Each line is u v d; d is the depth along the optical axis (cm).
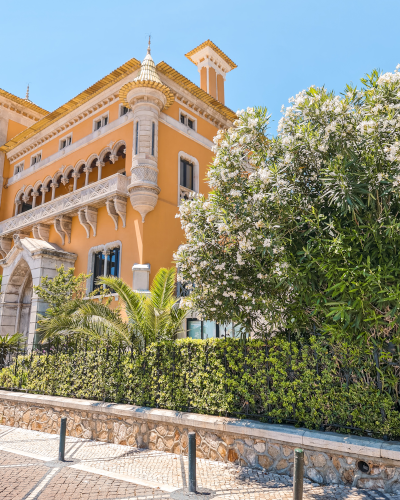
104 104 1964
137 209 1605
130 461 622
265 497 460
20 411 962
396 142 454
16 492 497
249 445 576
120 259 1652
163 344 759
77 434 819
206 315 673
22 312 1969
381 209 493
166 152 1777
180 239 1759
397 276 481
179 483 516
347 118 519
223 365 653
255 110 633
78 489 505
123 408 740
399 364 502
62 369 935
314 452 517
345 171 483
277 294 596
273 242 522
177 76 1841
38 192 2308
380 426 489
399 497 436
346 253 478
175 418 656
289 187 556
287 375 586
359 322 493
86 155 1980
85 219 1828
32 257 1756
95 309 879
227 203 614
